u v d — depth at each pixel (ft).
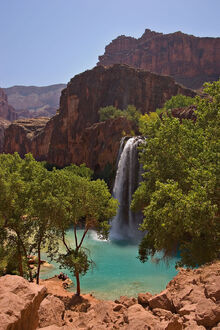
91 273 78.89
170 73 546.26
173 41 552.00
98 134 213.05
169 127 60.29
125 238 129.39
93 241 117.80
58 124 314.14
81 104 299.79
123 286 68.28
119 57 634.02
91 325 23.79
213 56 532.32
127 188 153.28
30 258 86.43
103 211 63.67
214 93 62.75
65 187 58.80
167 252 60.13
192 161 51.47
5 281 17.94
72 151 288.10
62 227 59.11
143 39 642.63
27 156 64.54
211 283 26.02
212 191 44.78
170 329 18.45
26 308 15.65
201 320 20.18
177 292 28.45
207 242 47.01
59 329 17.93
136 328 20.21
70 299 54.65
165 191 47.11
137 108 278.67
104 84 295.89
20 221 56.59
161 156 59.82
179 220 46.47
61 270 80.69
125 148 157.17
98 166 208.95
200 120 64.18
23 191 55.42
